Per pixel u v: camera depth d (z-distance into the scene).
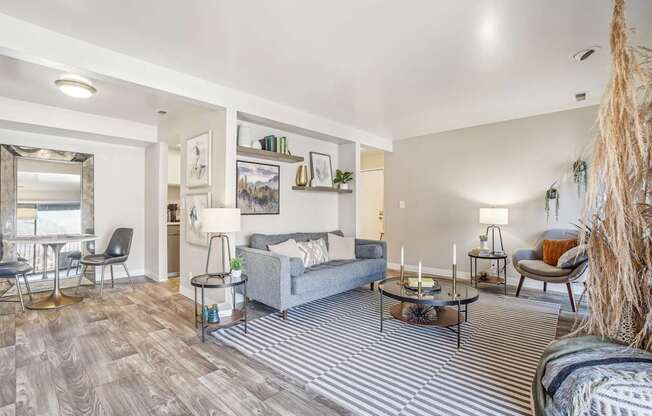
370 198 6.93
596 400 1.12
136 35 2.26
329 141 4.96
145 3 1.90
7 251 3.94
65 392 1.86
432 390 1.90
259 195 4.11
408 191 5.51
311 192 4.79
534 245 4.22
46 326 2.89
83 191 4.50
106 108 3.71
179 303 3.58
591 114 3.81
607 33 2.26
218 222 2.73
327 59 2.64
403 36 2.29
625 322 1.41
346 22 2.12
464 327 2.92
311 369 2.15
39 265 4.20
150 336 2.68
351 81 3.10
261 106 3.57
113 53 2.47
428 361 2.27
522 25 2.16
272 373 2.09
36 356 2.31
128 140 4.48
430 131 5.11
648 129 1.24
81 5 1.92
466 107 3.95
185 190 3.92
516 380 2.01
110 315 3.19
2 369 2.12
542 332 2.80
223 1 1.89
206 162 3.48
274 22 2.11
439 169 5.13
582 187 3.84
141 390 1.89
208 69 2.81
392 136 5.46
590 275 1.45
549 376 1.36
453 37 2.31
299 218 4.62
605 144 1.29
